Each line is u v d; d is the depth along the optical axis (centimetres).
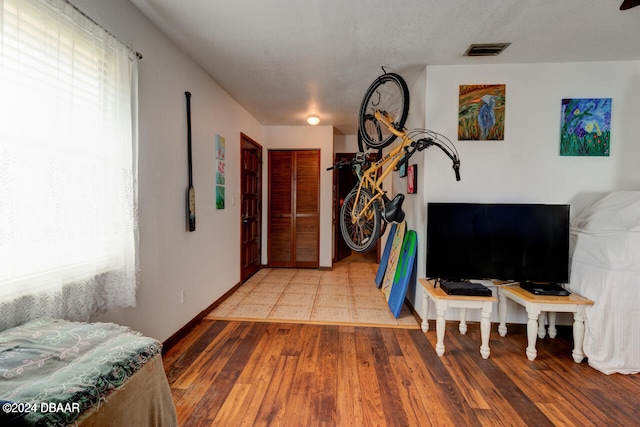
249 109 393
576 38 213
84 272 141
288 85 307
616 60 245
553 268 227
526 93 253
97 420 85
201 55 244
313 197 484
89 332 113
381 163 263
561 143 250
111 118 156
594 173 249
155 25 201
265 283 404
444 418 151
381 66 262
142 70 190
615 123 247
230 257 351
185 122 243
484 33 208
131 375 101
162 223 213
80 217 139
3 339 101
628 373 191
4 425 70
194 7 181
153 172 203
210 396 166
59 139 126
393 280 321
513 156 255
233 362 202
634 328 191
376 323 270
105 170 153
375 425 146
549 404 162
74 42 134
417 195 288
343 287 387
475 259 236
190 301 255
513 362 206
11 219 110
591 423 148
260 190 480
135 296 170
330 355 213
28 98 115
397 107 321
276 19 193
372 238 265
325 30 206
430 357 212
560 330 254
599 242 208
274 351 218
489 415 153
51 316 124
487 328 210
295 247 491
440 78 259
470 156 258
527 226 230
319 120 435
